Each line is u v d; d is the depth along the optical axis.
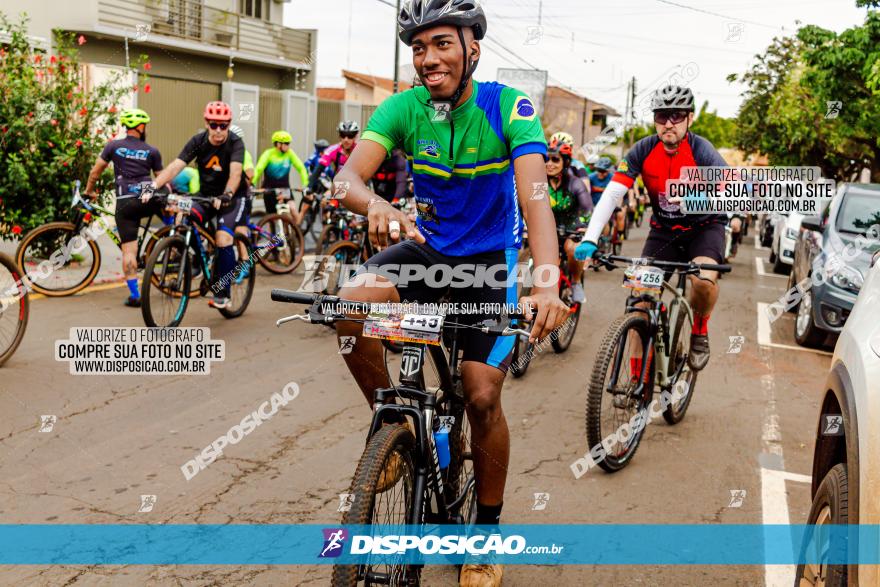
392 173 8.61
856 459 2.40
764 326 9.09
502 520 3.88
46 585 3.14
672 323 5.03
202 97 19.31
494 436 3.01
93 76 14.18
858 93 15.86
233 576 3.26
